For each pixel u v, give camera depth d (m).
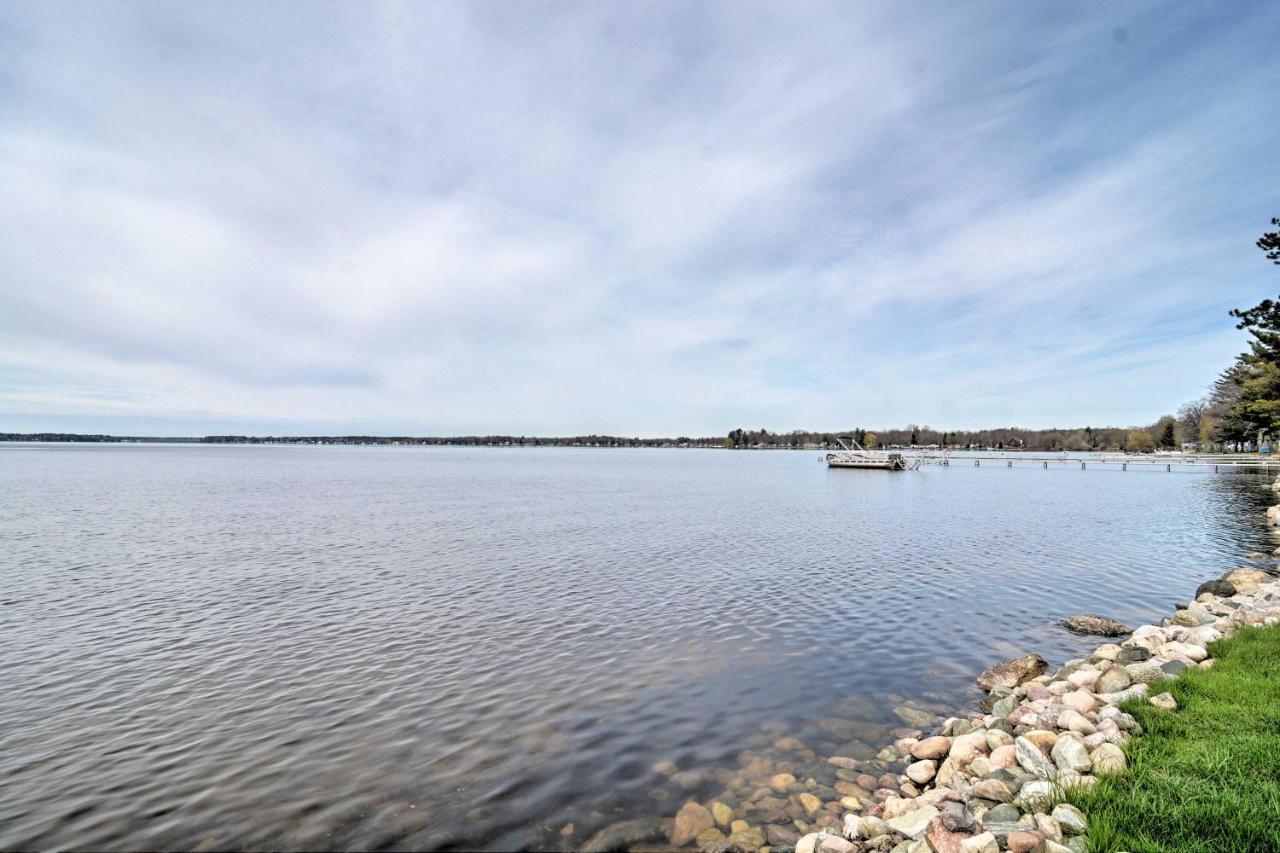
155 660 13.75
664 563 25.11
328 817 7.72
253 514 42.62
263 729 10.30
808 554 27.17
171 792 8.35
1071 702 9.09
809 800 7.96
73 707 11.23
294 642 14.95
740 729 10.22
